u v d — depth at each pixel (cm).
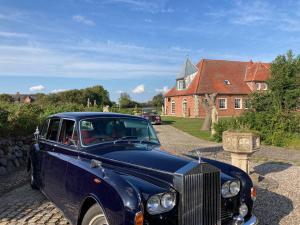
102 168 439
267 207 667
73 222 480
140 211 362
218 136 1862
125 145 532
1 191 741
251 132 834
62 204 525
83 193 444
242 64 5122
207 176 412
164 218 382
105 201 392
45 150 631
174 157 467
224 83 4722
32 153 723
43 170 628
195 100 4562
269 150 1509
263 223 582
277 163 1187
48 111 1684
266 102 2239
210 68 4853
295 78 2269
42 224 551
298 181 895
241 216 445
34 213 602
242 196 462
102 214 406
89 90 6344
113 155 479
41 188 648
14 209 623
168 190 390
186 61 4956
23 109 1352
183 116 4872
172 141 1880
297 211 645
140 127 588
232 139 825
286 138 1695
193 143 1780
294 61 2325
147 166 431
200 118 4300
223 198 443
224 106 4609
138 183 395
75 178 477
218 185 421
